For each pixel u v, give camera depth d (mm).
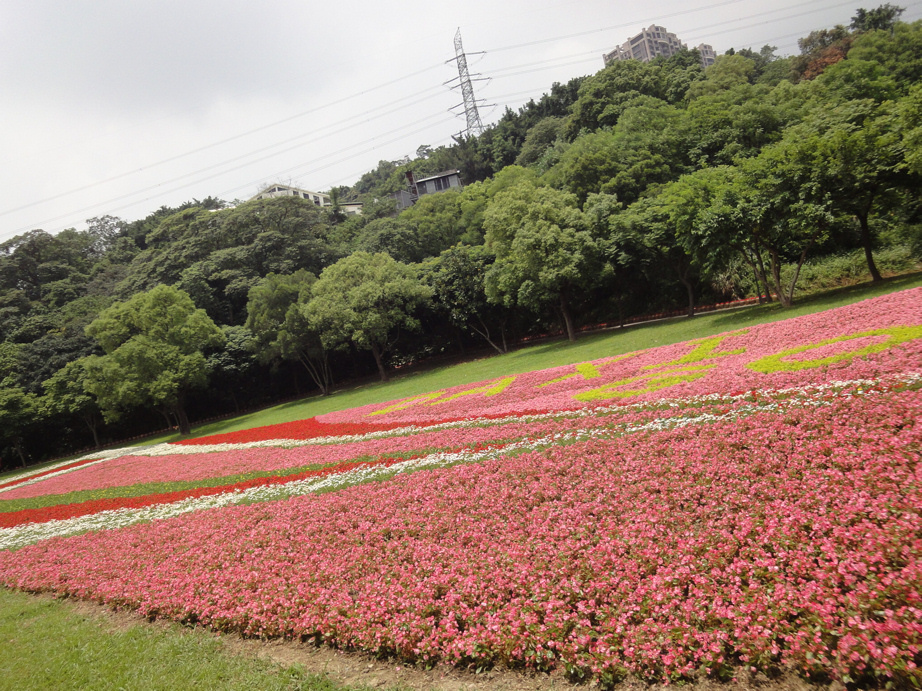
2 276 78062
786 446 9586
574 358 33719
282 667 7508
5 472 57469
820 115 30016
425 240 79625
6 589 13977
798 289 36781
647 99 68688
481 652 6504
